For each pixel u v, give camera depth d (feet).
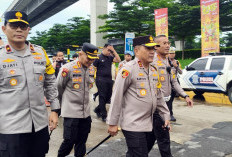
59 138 14.43
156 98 8.02
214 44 49.32
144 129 7.66
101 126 17.12
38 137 6.97
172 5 104.99
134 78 7.63
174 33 109.19
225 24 104.47
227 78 27.07
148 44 7.54
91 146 13.05
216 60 28.89
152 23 106.83
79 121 10.03
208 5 49.67
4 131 6.44
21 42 6.53
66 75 9.66
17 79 6.50
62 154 9.96
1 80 6.42
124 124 7.75
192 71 31.04
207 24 50.01
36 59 6.91
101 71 17.99
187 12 101.50
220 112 21.95
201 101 28.45
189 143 13.30
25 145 6.67
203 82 29.55
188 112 21.95
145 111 7.72
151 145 8.95
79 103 9.88
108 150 12.37
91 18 127.44
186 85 31.78
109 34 120.47
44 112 7.10
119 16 112.98
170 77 11.40
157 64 11.21
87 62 9.86
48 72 7.42
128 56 21.98
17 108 6.49
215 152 12.01
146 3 111.96
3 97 6.47
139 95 7.65
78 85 9.84
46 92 7.61
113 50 17.93
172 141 13.65
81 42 165.37
